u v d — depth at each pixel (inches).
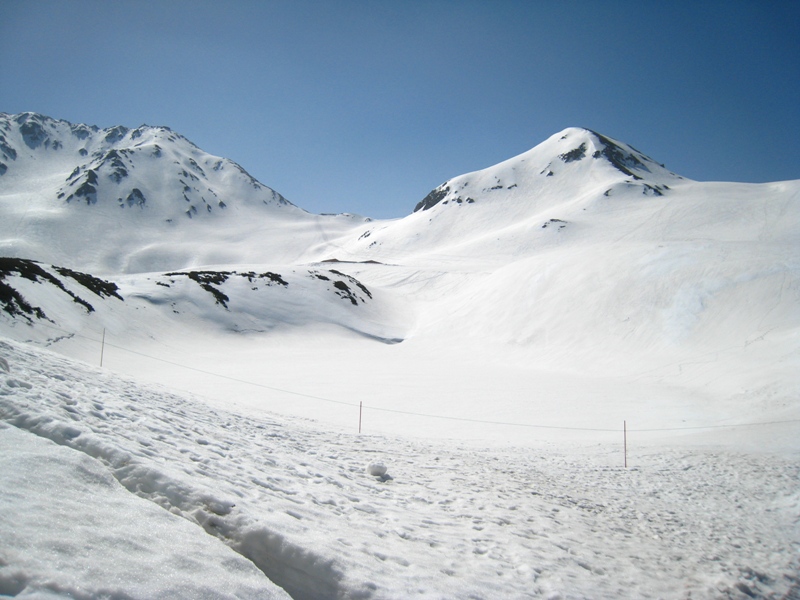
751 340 1095.6
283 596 121.0
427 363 1499.8
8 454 128.1
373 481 310.8
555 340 1485.0
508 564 209.3
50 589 84.9
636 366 1186.6
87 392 272.4
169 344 1530.5
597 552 259.6
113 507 124.6
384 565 166.9
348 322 2140.7
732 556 303.9
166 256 6018.7
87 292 1562.5
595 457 557.9
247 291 2170.3
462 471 401.7
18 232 5679.1
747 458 555.8
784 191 3754.9
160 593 98.3
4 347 324.2
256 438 345.4
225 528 147.2
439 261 3782.0
